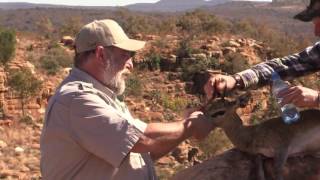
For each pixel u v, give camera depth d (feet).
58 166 18.06
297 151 18.52
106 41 18.16
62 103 17.83
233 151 19.39
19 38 246.06
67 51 235.61
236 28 273.13
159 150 18.22
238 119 19.26
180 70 226.17
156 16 448.24
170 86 213.66
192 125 18.72
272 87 18.53
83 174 17.89
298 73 19.24
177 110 189.88
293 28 422.00
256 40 261.44
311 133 18.47
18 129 138.41
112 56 18.35
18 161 105.40
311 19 17.37
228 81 19.03
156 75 225.56
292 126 18.45
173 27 271.90
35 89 166.20
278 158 18.40
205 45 239.50
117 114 17.74
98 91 18.12
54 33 290.35
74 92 17.79
